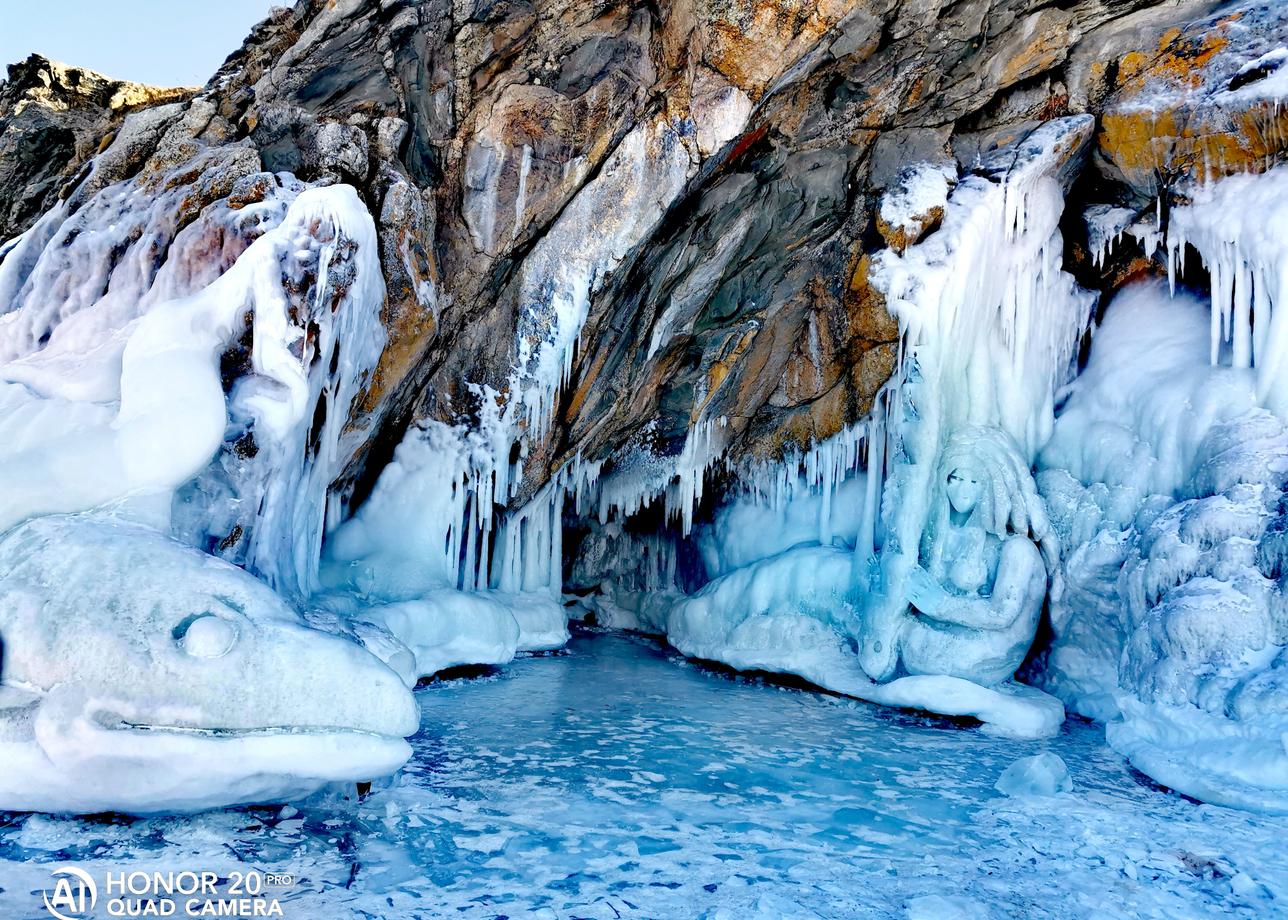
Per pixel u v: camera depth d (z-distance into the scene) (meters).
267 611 3.92
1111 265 8.55
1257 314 6.82
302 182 6.75
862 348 8.73
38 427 4.76
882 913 3.28
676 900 3.33
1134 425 7.44
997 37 7.57
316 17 7.65
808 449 9.60
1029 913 3.32
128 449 4.58
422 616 7.42
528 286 7.86
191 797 3.55
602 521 11.02
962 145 8.45
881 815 4.50
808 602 8.52
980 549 7.27
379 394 7.12
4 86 9.24
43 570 3.80
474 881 3.42
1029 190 7.97
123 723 3.41
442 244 7.52
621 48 7.27
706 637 9.49
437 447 8.20
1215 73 7.23
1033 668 7.57
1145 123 7.56
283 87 7.38
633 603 11.96
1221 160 7.24
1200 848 4.07
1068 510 7.41
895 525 7.62
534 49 7.33
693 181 7.45
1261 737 4.85
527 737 5.88
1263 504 5.95
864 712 7.14
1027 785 4.94
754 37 6.79
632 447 10.25
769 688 8.14
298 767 3.61
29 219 8.84
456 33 7.27
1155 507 6.78
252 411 5.44
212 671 3.55
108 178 7.27
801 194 8.34
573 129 7.41
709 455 10.04
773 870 3.69
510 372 8.09
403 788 4.55
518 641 9.08
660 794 4.71
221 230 6.07
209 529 5.13
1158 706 5.70
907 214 7.96
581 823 4.19
